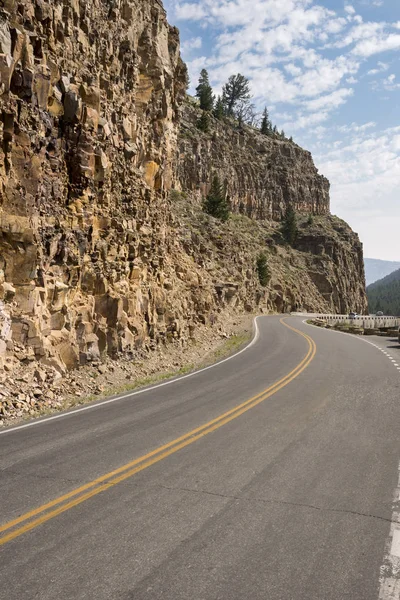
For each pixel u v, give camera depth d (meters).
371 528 5.29
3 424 9.98
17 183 13.19
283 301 79.62
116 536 5.02
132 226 20.16
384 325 73.31
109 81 18.33
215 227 61.16
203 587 4.13
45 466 7.16
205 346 26.30
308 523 5.39
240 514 5.59
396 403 12.20
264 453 7.93
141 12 22.00
